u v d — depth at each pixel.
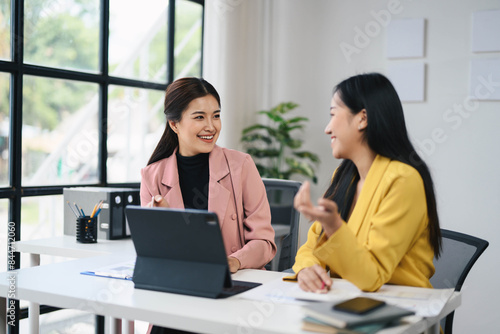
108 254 2.18
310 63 4.28
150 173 2.07
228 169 2.02
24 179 3.09
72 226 2.59
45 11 3.02
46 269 1.78
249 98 4.34
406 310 1.21
